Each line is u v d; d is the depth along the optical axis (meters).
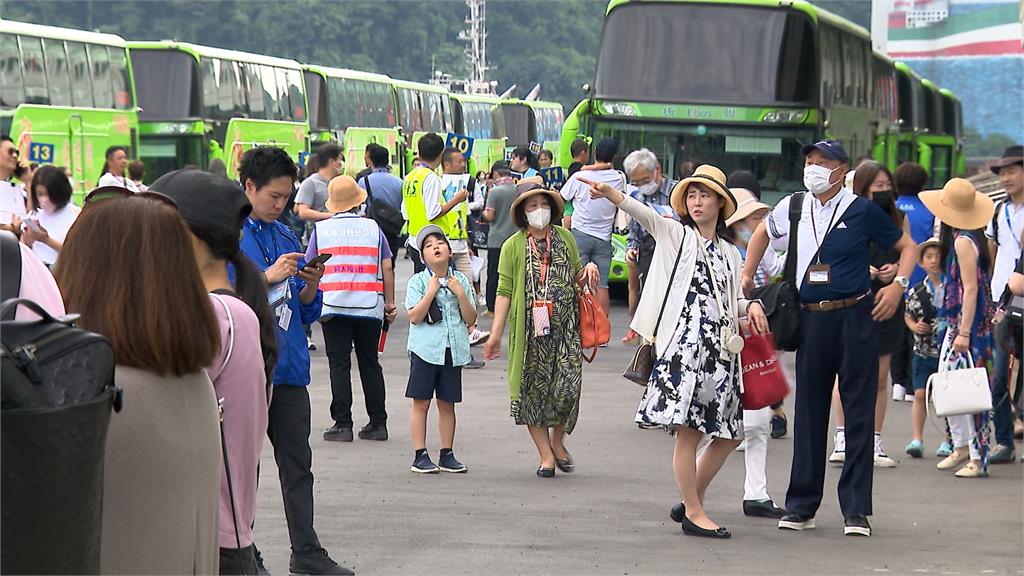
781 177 30.30
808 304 11.14
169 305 5.21
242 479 6.25
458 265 24.50
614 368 21.47
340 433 15.28
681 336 10.84
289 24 125.75
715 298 10.91
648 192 20.23
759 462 11.89
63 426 4.32
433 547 10.45
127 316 5.16
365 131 56.81
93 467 4.45
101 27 111.00
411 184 22.27
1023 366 14.66
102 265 5.21
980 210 13.71
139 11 114.31
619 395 18.81
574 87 152.25
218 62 45.50
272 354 6.67
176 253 5.27
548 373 13.38
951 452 14.81
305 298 9.52
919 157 49.19
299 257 9.07
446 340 13.51
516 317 13.35
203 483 5.39
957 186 13.75
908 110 45.00
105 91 39.03
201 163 44.34
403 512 11.71
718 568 9.93
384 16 137.62
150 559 5.21
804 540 10.94
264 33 123.38
